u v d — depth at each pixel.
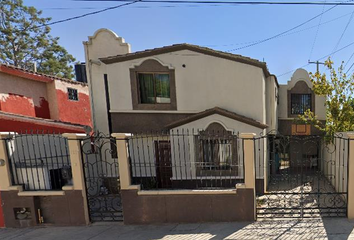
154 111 8.66
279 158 11.19
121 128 8.89
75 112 12.29
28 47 23.02
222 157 7.84
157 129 8.73
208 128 7.93
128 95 8.74
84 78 13.70
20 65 22.48
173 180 8.14
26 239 4.69
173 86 8.55
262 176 7.88
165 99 8.75
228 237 4.42
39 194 5.07
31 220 5.16
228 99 8.29
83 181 5.16
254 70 8.02
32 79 9.74
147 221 5.15
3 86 8.35
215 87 8.35
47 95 10.73
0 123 6.01
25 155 5.68
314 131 11.98
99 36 9.40
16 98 8.91
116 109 8.82
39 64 23.98
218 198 5.00
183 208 5.07
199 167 7.93
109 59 8.62
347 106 8.88
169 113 8.64
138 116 8.80
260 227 4.74
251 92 8.10
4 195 5.12
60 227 5.14
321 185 8.69
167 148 8.66
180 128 8.08
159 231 4.80
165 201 5.09
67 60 26.31
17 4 22.19
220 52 8.11
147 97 8.83
